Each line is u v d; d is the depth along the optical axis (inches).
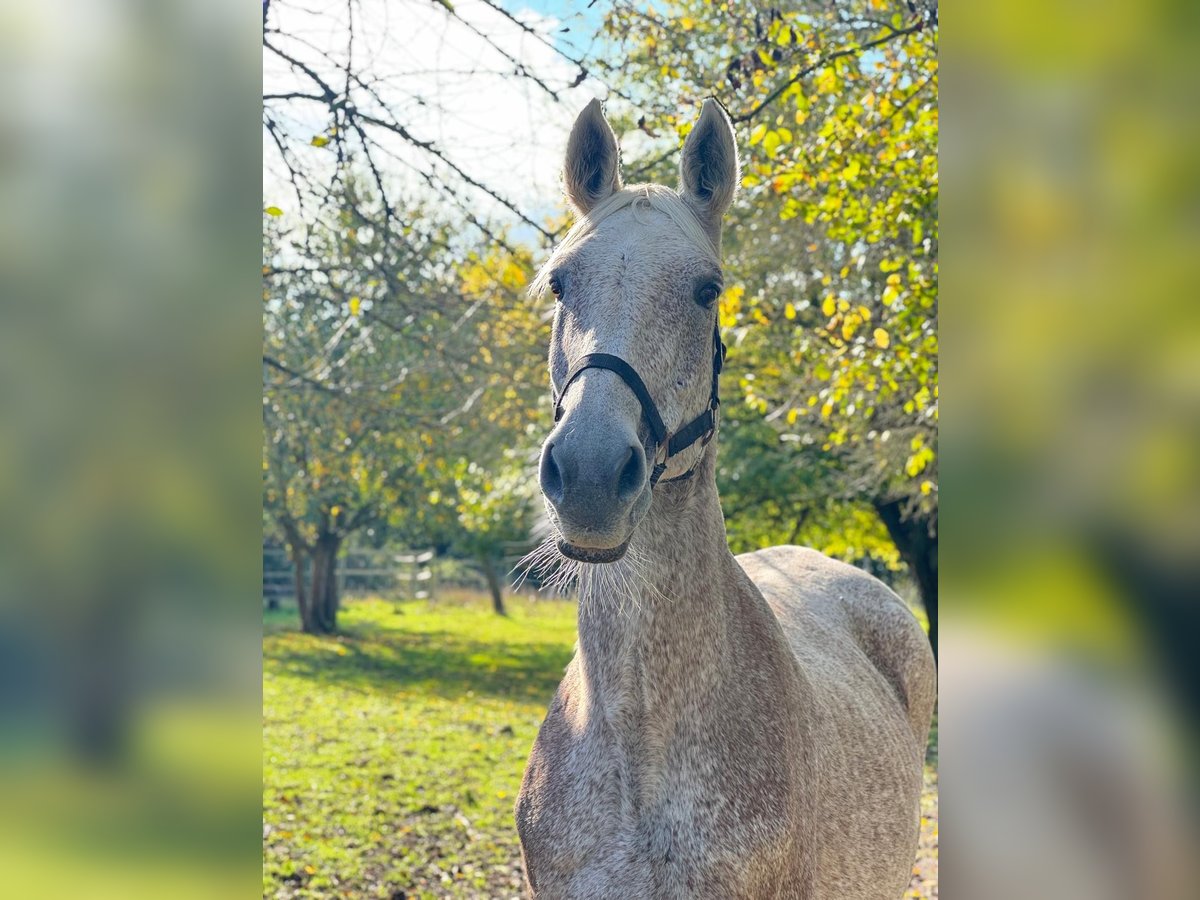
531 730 407.5
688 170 84.7
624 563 73.6
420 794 287.7
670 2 206.2
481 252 220.7
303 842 232.2
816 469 449.7
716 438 80.2
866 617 134.6
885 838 103.3
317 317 253.4
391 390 211.8
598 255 73.9
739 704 76.2
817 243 299.0
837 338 230.4
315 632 811.4
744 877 71.9
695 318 74.6
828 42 204.4
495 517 604.4
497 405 265.4
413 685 534.0
